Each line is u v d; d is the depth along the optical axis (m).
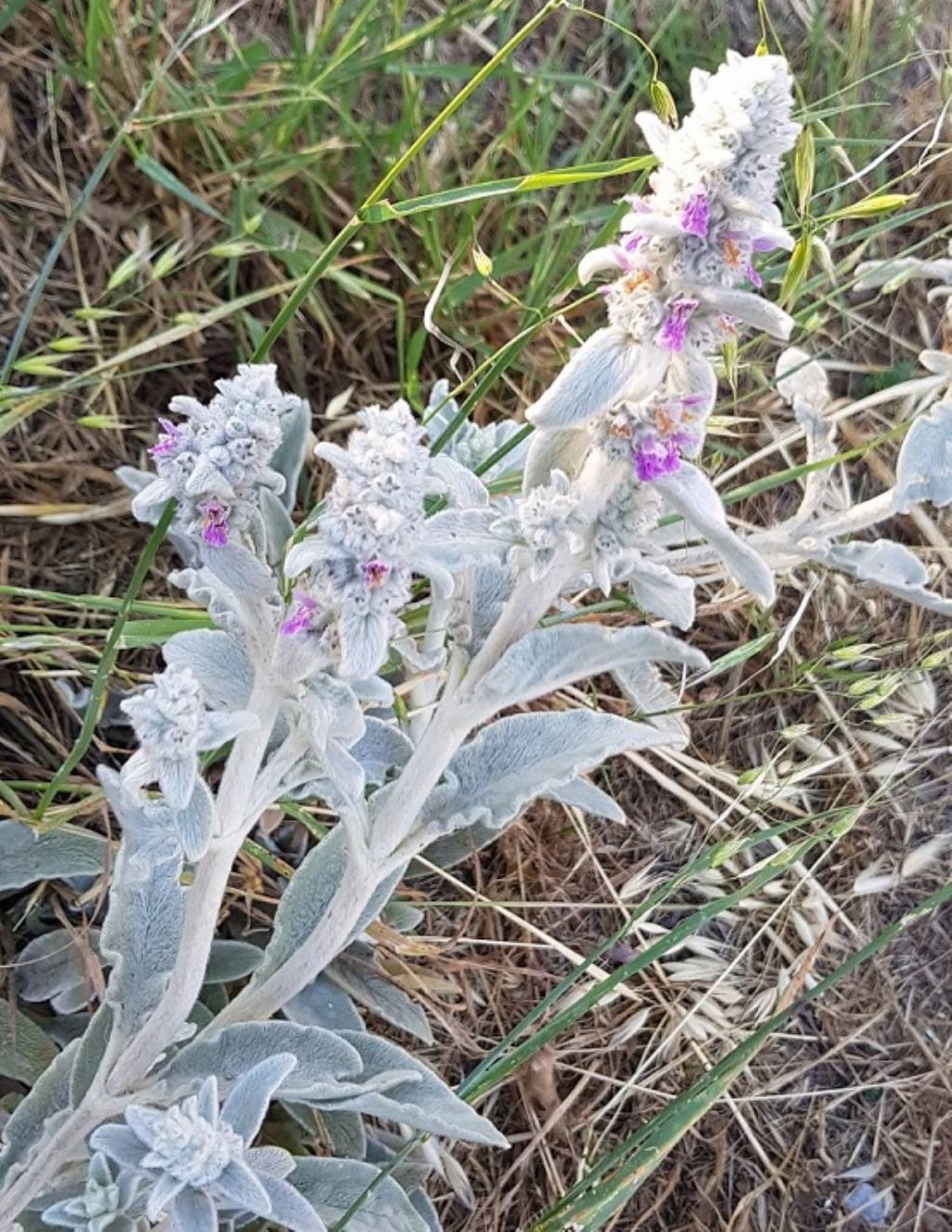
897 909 0.77
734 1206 0.71
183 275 0.66
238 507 0.36
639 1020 0.69
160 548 0.65
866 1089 0.74
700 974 0.72
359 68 0.64
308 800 0.63
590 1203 0.47
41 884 0.54
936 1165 0.74
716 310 0.35
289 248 0.66
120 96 0.64
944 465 0.51
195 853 0.36
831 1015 0.74
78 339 0.54
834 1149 0.73
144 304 0.65
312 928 0.51
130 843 0.36
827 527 0.55
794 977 0.58
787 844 0.75
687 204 0.32
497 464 0.58
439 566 0.36
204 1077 0.46
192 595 0.44
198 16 0.58
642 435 0.36
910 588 0.54
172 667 0.35
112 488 0.64
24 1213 0.46
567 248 0.69
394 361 0.72
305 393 0.69
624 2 0.76
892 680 0.58
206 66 0.67
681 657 0.43
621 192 0.76
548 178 0.43
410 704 0.60
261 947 0.59
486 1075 0.50
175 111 0.65
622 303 0.35
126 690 0.59
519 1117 0.67
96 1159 0.43
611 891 0.69
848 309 0.79
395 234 0.70
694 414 0.36
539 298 0.70
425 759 0.44
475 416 0.73
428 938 0.63
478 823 0.58
